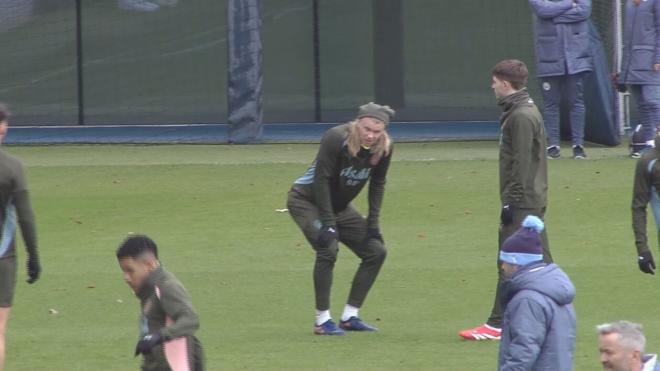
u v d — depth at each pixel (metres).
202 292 43.47
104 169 64.75
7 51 72.00
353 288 38.72
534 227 25.61
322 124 71.50
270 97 71.62
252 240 50.72
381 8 70.75
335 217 38.16
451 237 50.66
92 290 43.88
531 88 70.25
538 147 35.84
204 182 61.12
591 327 38.41
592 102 66.88
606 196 56.28
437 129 71.31
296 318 40.28
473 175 61.06
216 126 71.81
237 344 37.09
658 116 62.94
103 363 35.25
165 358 25.97
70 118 72.50
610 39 68.50
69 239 51.22
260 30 70.62
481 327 37.44
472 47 70.62
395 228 52.19
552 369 25.08
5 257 32.16
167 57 71.81
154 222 53.78
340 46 70.94
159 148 71.00
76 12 71.81
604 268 45.62
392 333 38.28
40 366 34.97
